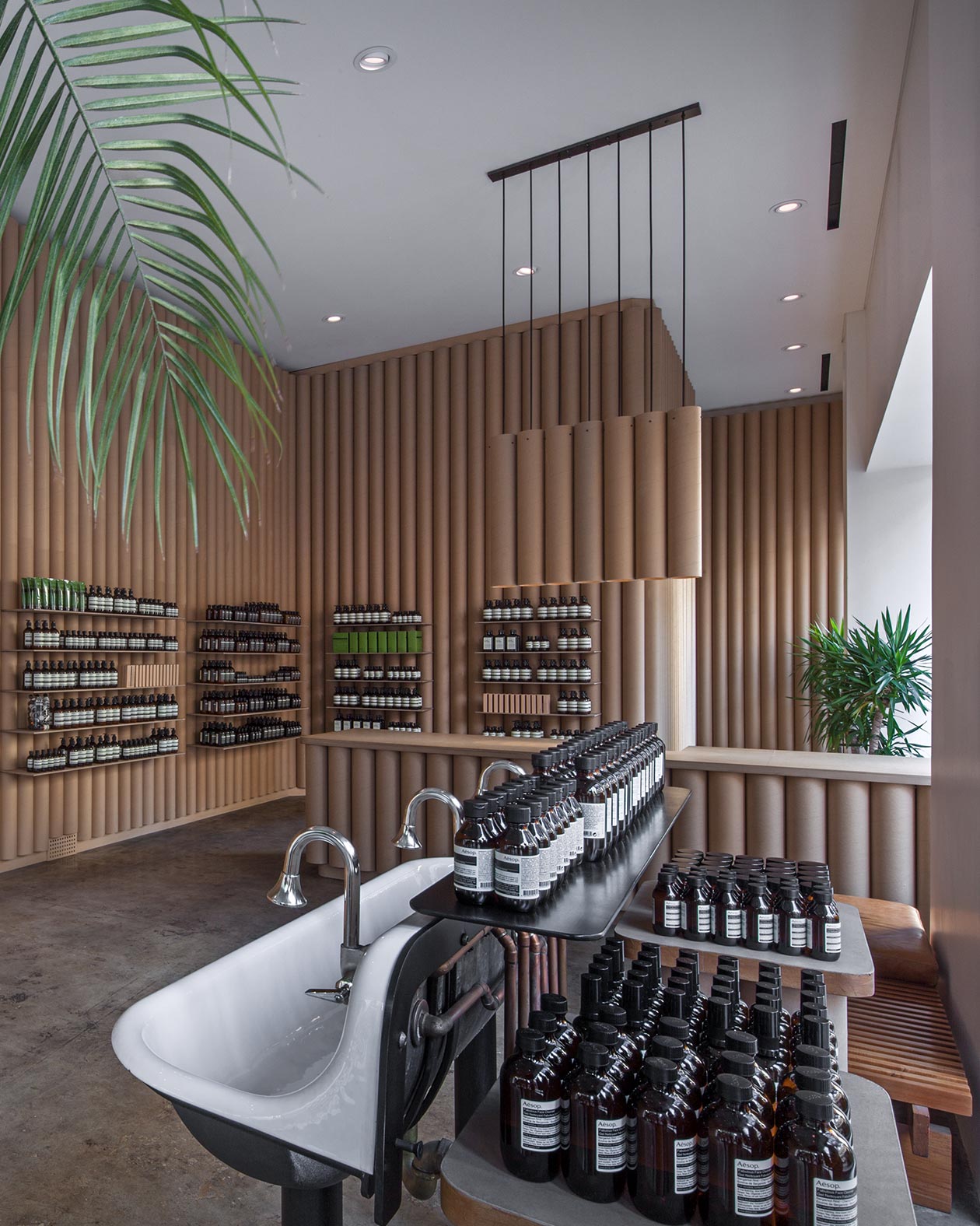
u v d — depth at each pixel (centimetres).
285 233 504
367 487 716
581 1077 126
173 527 629
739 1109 115
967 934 219
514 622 635
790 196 458
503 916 151
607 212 477
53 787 538
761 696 802
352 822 498
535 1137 127
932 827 287
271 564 729
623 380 596
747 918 209
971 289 199
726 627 816
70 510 544
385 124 396
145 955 372
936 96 246
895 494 602
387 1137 120
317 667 736
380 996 123
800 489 800
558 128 401
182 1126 246
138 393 94
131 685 577
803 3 324
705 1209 117
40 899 452
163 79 86
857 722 573
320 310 624
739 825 389
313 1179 133
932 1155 210
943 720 259
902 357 383
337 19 330
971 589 209
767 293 584
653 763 291
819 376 759
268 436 719
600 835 201
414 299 603
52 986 338
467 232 504
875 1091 152
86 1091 263
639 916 234
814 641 709
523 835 156
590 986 143
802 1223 111
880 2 321
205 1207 212
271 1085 151
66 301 88
